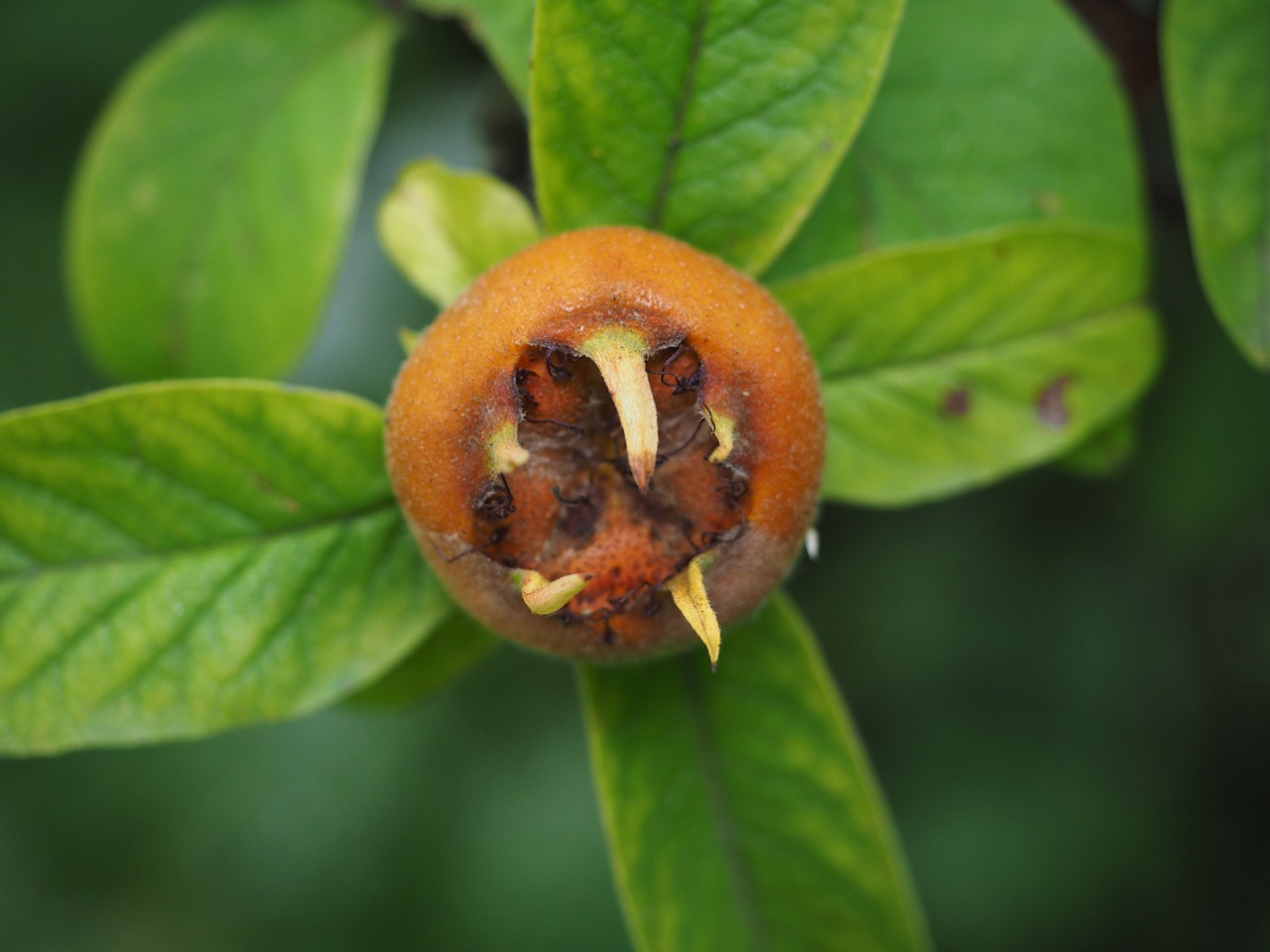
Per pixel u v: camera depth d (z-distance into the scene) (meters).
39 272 0.28
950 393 0.21
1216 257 0.21
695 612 0.18
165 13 0.27
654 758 0.21
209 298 0.24
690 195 0.20
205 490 0.20
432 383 0.18
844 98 0.20
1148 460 0.27
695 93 0.20
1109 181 0.22
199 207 0.24
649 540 0.19
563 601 0.18
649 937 0.21
